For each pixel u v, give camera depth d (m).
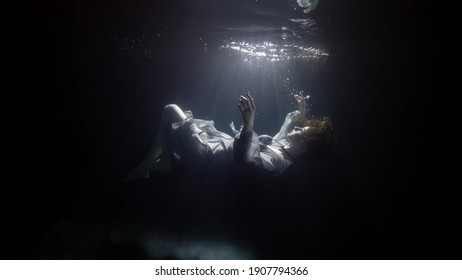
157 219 2.44
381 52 4.79
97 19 3.97
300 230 2.56
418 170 3.31
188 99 3.63
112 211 2.44
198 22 3.98
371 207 2.87
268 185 3.00
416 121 3.96
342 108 4.02
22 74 3.54
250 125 1.96
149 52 4.21
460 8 3.97
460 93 4.43
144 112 3.41
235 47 4.37
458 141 3.69
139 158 2.94
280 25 4.02
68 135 3.04
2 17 3.83
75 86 3.55
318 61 4.73
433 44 4.67
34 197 2.41
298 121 2.54
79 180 2.64
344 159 3.42
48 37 3.99
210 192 2.80
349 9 3.94
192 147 2.17
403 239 2.56
